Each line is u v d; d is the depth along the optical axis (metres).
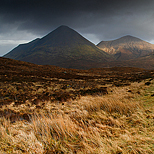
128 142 3.02
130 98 7.27
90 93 10.69
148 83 11.45
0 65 30.02
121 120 4.44
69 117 4.96
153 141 2.84
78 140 3.29
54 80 18.91
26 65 37.53
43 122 4.21
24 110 6.37
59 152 2.85
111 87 13.29
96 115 5.20
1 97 8.25
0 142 3.13
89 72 41.38
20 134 3.49
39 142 3.16
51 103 7.82
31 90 11.23
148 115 4.29
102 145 2.96
